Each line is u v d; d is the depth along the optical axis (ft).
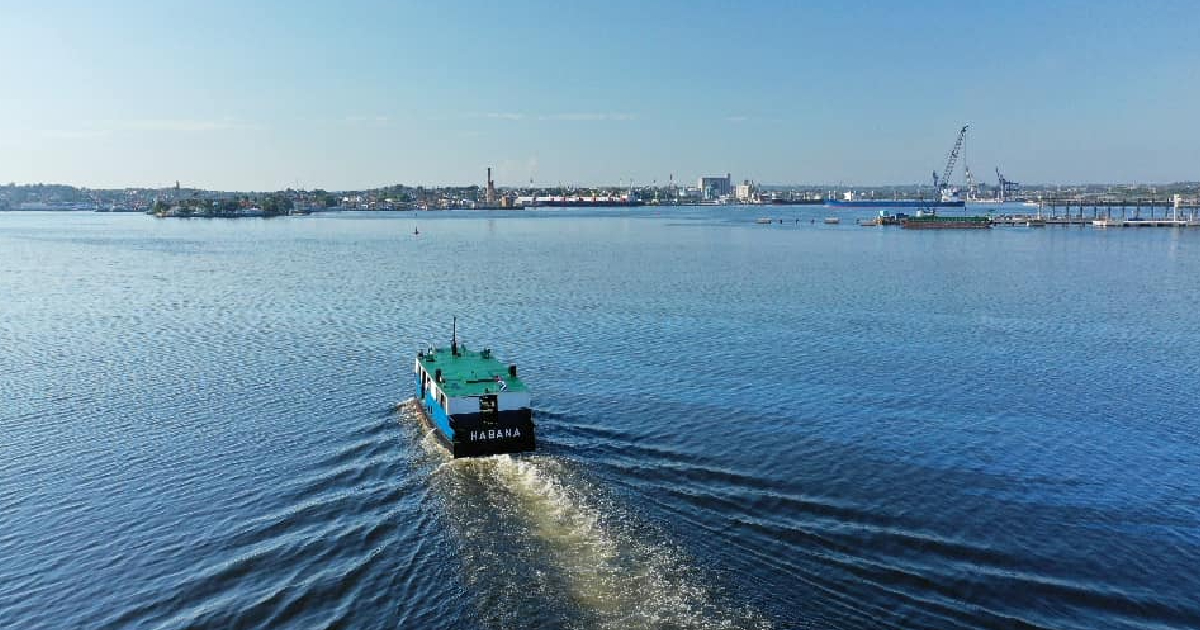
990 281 579.07
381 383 276.62
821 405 248.73
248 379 282.77
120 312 435.53
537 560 144.36
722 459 199.93
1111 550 155.33
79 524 167.53
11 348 338.54
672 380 279.49
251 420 234.58
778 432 222.07
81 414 240.94
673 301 477.36
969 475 191.52
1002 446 212.02
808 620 127.54
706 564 143.54
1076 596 139.13
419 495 176.35
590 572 139.64
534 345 342.23
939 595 138.00
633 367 299.38
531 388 268.00
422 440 213.87
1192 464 199.11
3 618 134.21
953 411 243.19
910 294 507.30
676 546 149.79
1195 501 177.47
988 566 148.36
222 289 532.32
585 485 178.19
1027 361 310.24
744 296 499.92
